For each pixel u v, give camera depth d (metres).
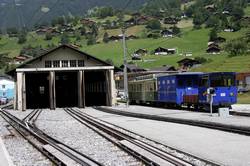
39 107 62.97
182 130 22.55
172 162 12.28
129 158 14.23
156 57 151.38
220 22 199.25
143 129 24.20
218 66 96.31
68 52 55.81
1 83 95.12
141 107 49.16
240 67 90.62
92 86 69.62
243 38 125.25
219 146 16.16
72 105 64.81
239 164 12.30
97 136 21.81
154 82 47.34
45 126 29.36
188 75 40.72
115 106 54.41
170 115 33.50
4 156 15.92
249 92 64.81
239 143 16.70
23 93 53.84
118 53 146.62
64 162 13.61
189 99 39.19
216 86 35.28
